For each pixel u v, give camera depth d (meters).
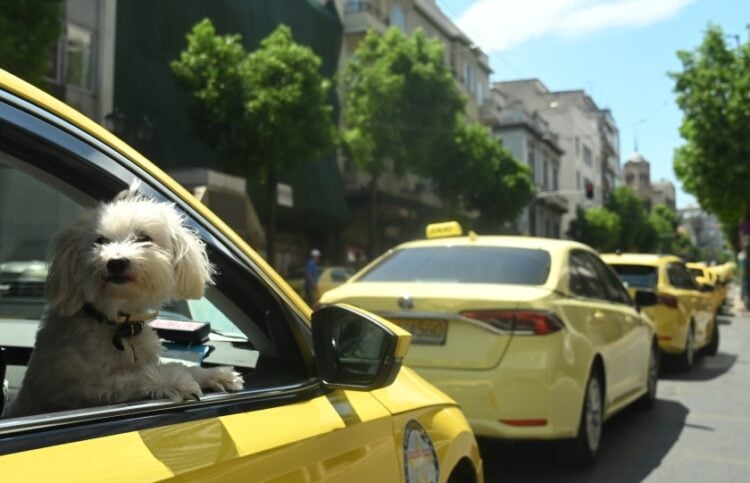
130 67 19.86
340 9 32.75
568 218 71.81
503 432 4.84
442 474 2.61
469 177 30.89
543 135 59.72
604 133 92.50
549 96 80.88
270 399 1.91
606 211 66.50
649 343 7.61
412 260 6.01
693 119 27.20
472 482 3.05
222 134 19.83
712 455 5.98
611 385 6.06
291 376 2.11
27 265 2.69
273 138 19.34
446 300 5.04
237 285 2.10
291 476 1.72
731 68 26.73
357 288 5.53
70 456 1.31
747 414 7.62
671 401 8.38
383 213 34.06
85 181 1.76
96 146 1.78
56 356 1.64
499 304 4.98
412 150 26.89
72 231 1.61
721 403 8.25
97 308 1.62
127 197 1.74
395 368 2.03
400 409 2.47
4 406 2.13
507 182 36.44
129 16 19.95
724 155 26.73
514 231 49.97
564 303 5.30
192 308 2.77
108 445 1.39
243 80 19.52
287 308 2.19
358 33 32.84
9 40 11.53
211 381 1.78
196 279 1.71
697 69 27.11
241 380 1.87
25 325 2.62
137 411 1.52
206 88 19.39
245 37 24.67
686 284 11.54
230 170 19.84
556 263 5.67
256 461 1.63
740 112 26.33
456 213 32.81
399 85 26.08
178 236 1.69
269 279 2.17
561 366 4.98
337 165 31.19
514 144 54.91
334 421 2.03
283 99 19.28
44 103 1.67
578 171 75.75
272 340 2.17
